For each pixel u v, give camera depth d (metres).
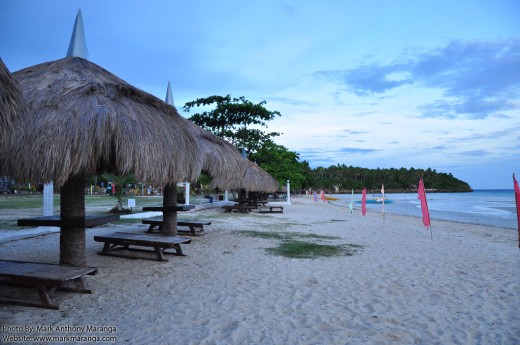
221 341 3.39
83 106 4.36
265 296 4.82
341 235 11.12
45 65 5.52
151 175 4.54
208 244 8.77
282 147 32.94
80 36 5.69
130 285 5.12
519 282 5.78
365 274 6.14
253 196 24.38
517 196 8.52
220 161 8.06
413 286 5.46
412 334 3.70
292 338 3.52
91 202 25.75
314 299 4.74
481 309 4.48
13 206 20.44
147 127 4.72
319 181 139.50
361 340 3.53
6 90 2.89
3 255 6.96
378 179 162.75
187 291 4.93
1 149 2.98
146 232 9.84
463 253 8.34
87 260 6.58
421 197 11.32
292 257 7.44
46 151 3.91
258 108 25.44
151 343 3.29
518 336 3.69
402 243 9.70
